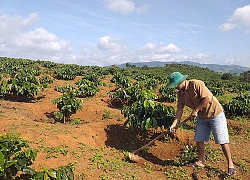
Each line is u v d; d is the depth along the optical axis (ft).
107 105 45.91
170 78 18.15
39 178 13.00
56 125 27.30
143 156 23.04
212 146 23.49
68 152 20.58
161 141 25.82
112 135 26.17
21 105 37.09
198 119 19.26
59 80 76.54
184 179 18.44
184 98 18.72
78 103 33.65
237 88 104.27
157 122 24.62
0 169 11.75
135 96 41.34
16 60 105.40
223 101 57.21
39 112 37.70
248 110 41.19
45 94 50.78
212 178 18.38
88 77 73.05
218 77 206.49
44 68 101.19
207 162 20.56
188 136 25.76
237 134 30.86
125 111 27.02
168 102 55.31
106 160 20.34
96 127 27.04
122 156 22.36
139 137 26.53
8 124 25.84
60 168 14.05
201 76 202.28
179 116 19.66
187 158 21.35
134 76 95.50
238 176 18.65
